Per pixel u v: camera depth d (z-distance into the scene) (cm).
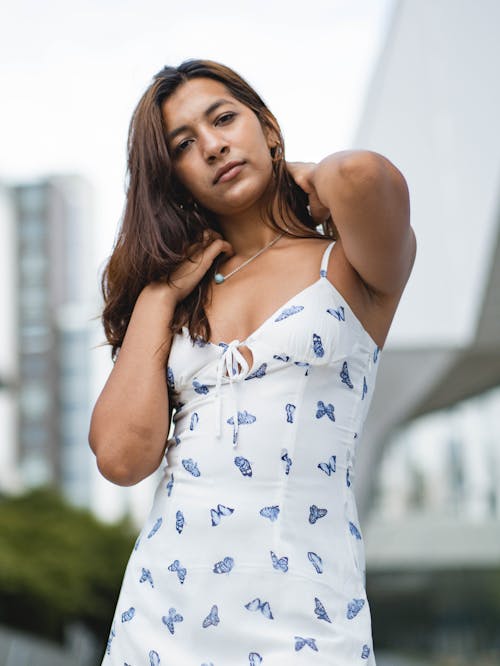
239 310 148
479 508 1859
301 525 137
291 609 133
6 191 6222
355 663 133
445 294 698
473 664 2030
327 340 141
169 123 155
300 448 139
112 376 151
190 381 146
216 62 158
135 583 142
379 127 745
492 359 812
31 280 6053
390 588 2111
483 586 2019
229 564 136
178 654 135
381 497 1902
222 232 161
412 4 673
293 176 156
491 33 597
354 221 137
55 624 1814
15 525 1920
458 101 635
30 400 5738
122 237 159
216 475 140
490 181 591
